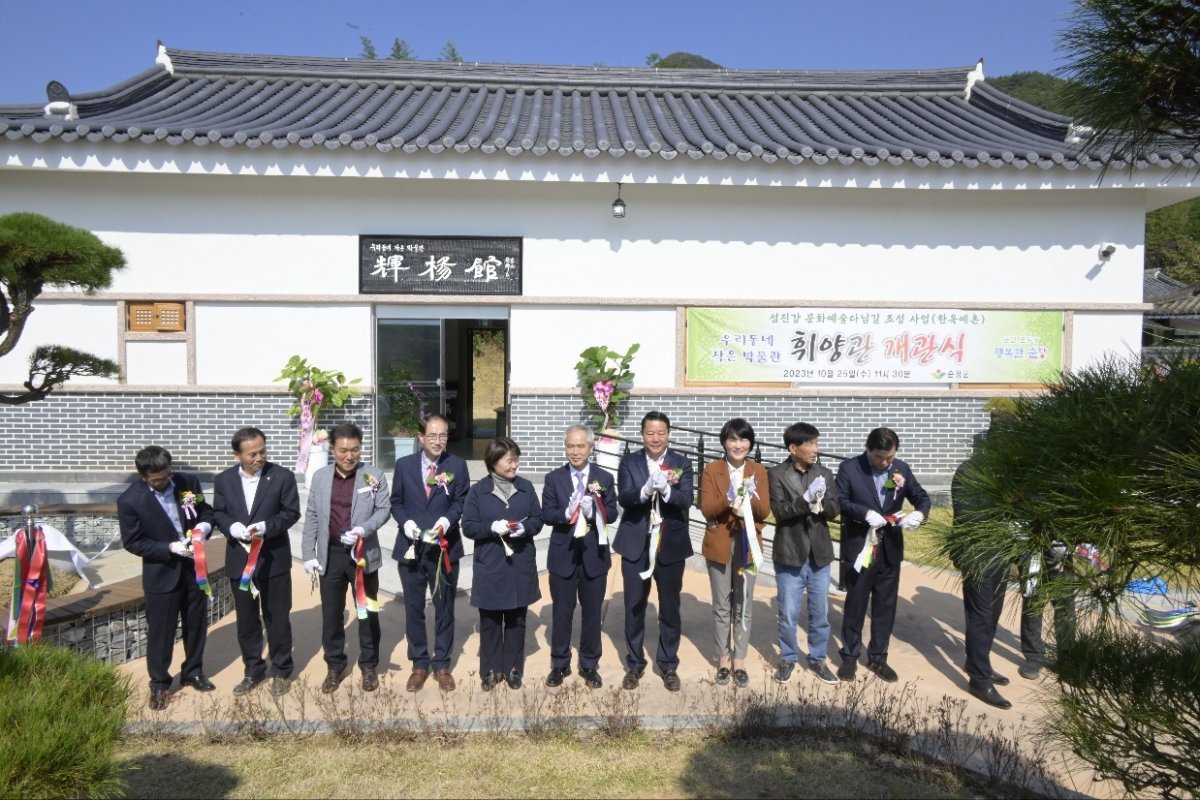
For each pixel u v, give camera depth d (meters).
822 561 5.58
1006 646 6.43
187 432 10.42
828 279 10.77
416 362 10.70
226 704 5.16
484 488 5.36
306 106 11.48
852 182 9.75
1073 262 10.80
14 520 8.21
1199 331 2.56
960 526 2.47
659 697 5.31
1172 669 2.45
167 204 10.24
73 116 9.78
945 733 4.65
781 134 10.67
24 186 10.06
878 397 10.81
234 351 10.41
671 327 10.70
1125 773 2.55
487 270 10.53
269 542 5.38
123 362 10.32
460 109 11.79
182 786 4.21
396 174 9.47
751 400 10.74
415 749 4.62
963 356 10.83
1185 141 2.47
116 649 6.02
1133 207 10.72
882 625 5.71
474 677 5.67
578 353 10.64
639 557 5.41
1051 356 10.87
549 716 4.95
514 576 5.33
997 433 2.46
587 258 10.61
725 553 5.48
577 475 5.46
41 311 10.22
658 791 4.23
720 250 10.70
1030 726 4.96
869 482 5.59
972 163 9.59
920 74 14.10
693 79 13.69
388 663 5.97
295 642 6.36
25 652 3.49
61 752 2.86
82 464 10.38
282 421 10.48
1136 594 2.24
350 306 10.50
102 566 7.82
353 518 5.37
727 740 4.75
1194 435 2.07
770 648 6.29
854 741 4.78
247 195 10.31
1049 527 2.21
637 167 9.59
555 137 10.09
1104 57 2.35
